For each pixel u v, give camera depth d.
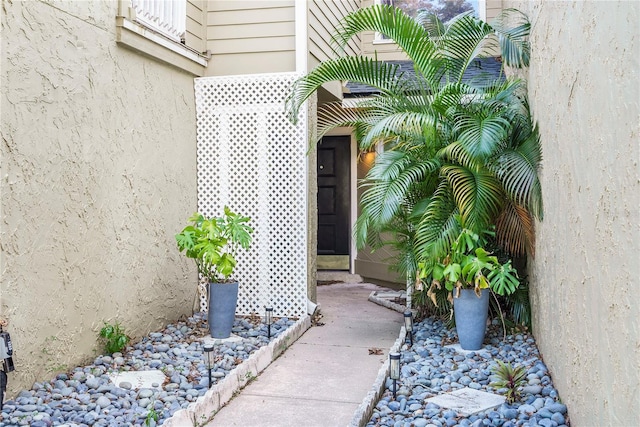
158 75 5.30
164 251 5.39
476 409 3.33
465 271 4.49
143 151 5.03
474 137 4.27
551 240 3.70
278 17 6.14
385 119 4.76
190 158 5.98
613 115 2.14
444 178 5.05
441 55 5.30
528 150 4.31
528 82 4.78
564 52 3.12
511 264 5.14
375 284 8.82
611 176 2.18
